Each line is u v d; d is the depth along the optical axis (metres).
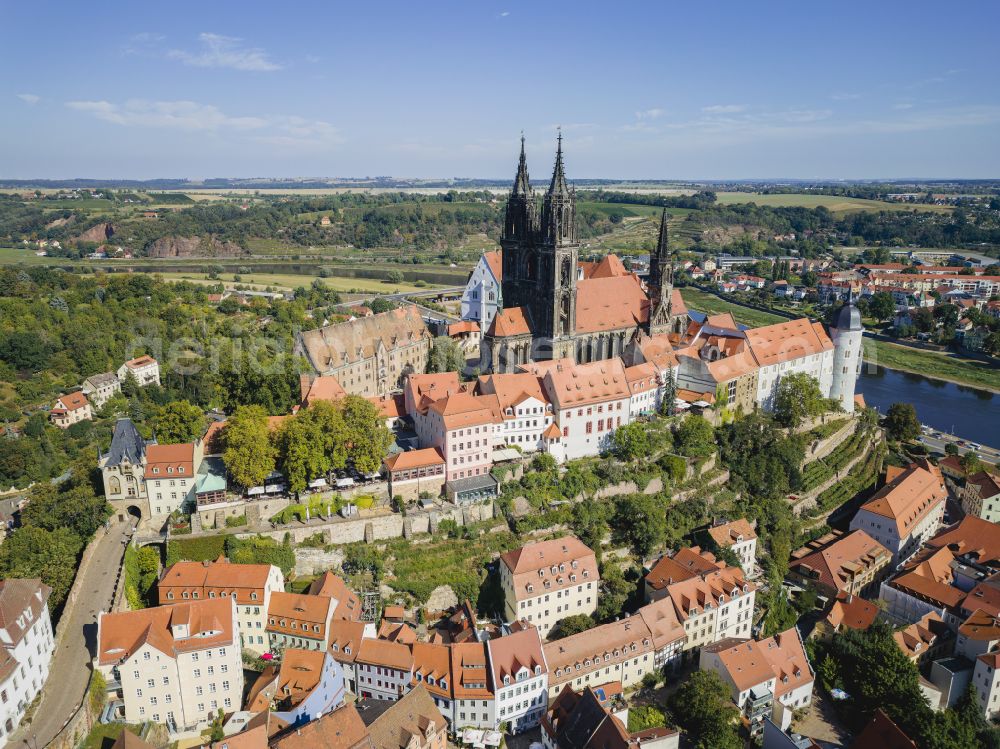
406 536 188.38
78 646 145.50
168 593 158.75
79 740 129.25
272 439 188.38
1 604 129.88
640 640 167.38
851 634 176.12
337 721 130.88
